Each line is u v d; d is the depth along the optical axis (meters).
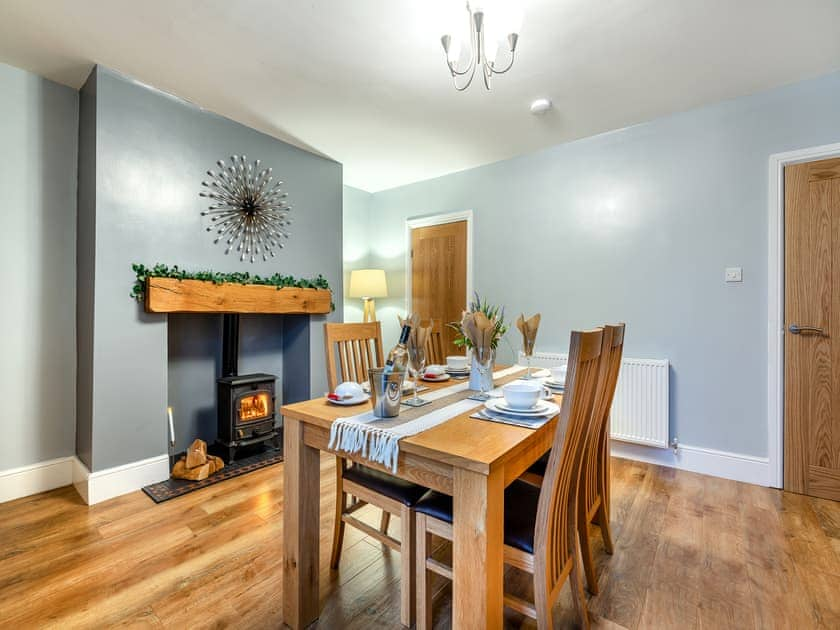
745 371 2.62
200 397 3.21
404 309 4.48
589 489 1.60
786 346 2.50
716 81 2.43
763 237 2.56
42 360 2.45
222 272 2.93
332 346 2.03
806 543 1.92
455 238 4.07
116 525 2.06
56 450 2.50
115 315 2.38
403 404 1.56
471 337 1.77
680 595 1.58
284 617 1.45
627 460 3.01
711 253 2.72
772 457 2.53
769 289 2.54
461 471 1.06
